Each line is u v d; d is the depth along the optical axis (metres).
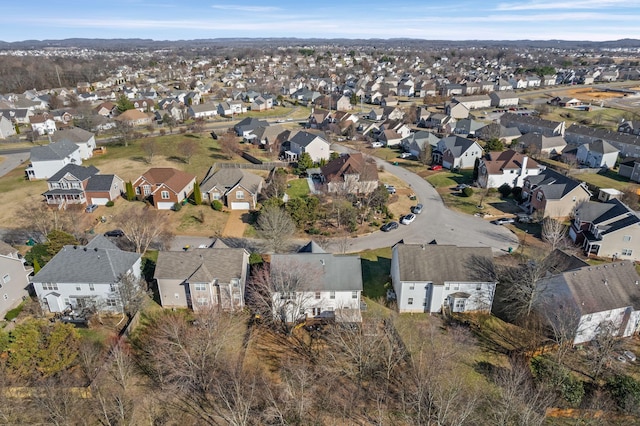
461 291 45.75
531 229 66.19
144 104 163.62
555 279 43.62
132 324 43.28
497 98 170.00
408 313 46.69
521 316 45.75
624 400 34.22
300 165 88.44
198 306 45.94
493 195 79.38
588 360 40.16
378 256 58.00
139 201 75.81
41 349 35.69
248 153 104.00
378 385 37.00
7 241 61.78
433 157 101.31
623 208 58.78
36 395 33.53
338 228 65.56
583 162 98.62
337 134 126.31
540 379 36.72
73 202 74.00
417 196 79.50
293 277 44.25
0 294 45.47
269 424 32.25
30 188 82.06
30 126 140.75
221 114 158.50
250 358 39.59
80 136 101.75
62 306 46.19
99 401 34.19
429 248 47.09
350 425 33.19
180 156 102.81
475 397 31.88
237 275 45.47
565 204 68.00
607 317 41.84
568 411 34.06
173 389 35.66
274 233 56.81
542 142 103.94
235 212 71.75
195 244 61.22
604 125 134.12
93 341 41.62
